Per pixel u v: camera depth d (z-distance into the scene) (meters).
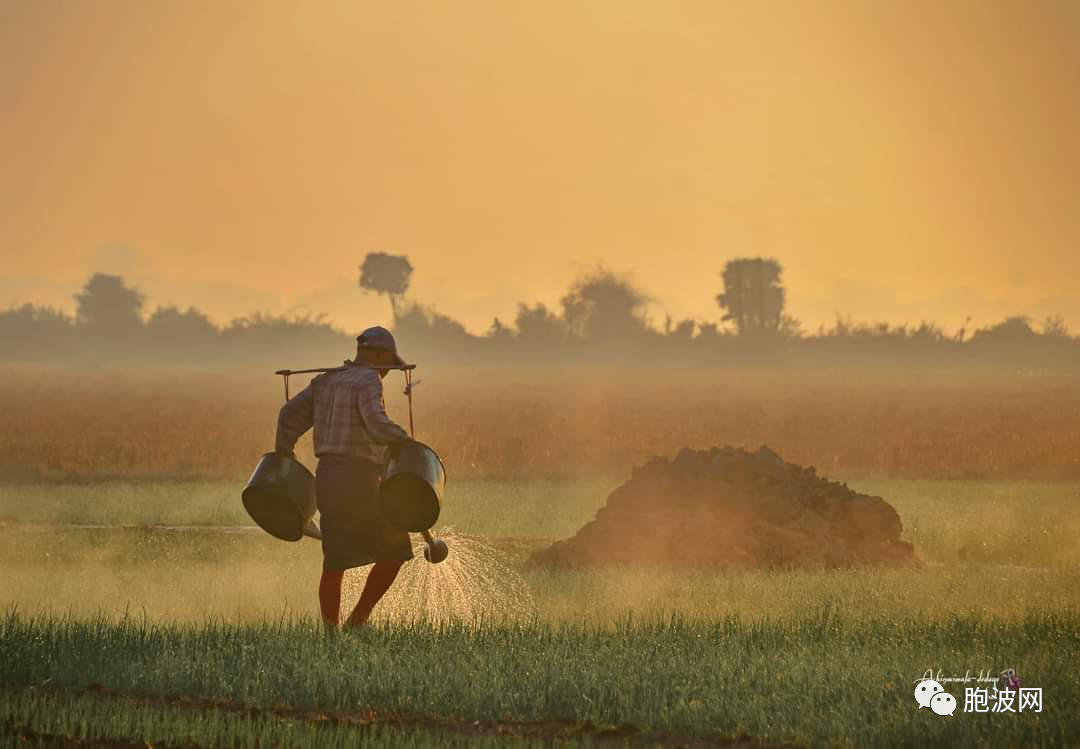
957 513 86.00
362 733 29.50
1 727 29.86
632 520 66.50
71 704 31.64
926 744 28.91
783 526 65.44
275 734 29.41
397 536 43.50
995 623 42.12
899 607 47.00
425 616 42.91
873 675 34.16
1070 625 41.53
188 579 56.75
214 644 37.47
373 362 45.16
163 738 29.31
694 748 29.48
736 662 35.53
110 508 88.44
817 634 40.44
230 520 83.06
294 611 48.41
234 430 166.88
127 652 36.66
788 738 29.72
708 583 54.25
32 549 68.50
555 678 33.62
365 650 36.47
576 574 57.38
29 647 36.78
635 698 32.34
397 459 42.59
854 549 64.62
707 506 66.62
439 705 32.16
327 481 43.16
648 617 45.59
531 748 28.81
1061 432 162.75
